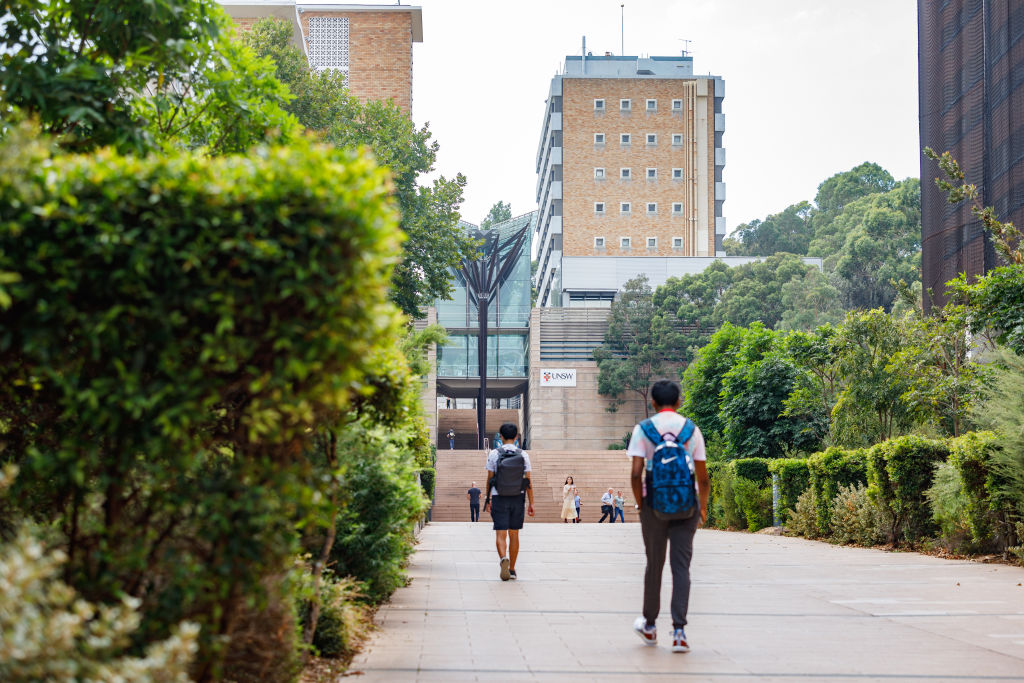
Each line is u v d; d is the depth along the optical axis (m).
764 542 19.48
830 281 78.12
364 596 7.93
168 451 3.45
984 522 14.03
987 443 13.54
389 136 24.84
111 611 2.79
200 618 3.40
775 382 29.05
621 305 73.62
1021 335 15.41
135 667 2.64
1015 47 26.23
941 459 16.00
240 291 3.32
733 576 11.83
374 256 3.37
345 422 4.70
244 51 6.66
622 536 20.86
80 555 3.59
